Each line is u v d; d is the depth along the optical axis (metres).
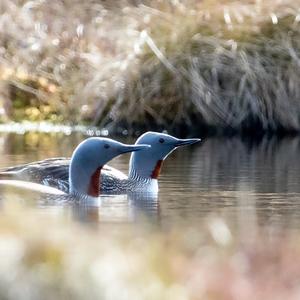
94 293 7.97
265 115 22.30
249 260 9.15
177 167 16.38
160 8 23.53
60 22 23.77
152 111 22.45
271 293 8.45
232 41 22.55
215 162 17.08
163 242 9.43
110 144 13.26
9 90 23.12
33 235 8.49
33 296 7.96
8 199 12.48
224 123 22.34
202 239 9.78
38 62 23.44
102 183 14.12
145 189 14.22
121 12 23.66
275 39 22.62
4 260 8.05
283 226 11.18
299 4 22.86
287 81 22.38
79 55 23.33
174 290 8.18
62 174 14.20
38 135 21.23
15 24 23.64
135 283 8.09
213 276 8.62
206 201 13.03
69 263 8.08
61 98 23.06
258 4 22.95
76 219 11.44
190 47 22.59
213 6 23.05
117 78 22.59
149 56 22.70
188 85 22.39
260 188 14.11
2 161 16.42
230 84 22.34
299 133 22.42
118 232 10.38
